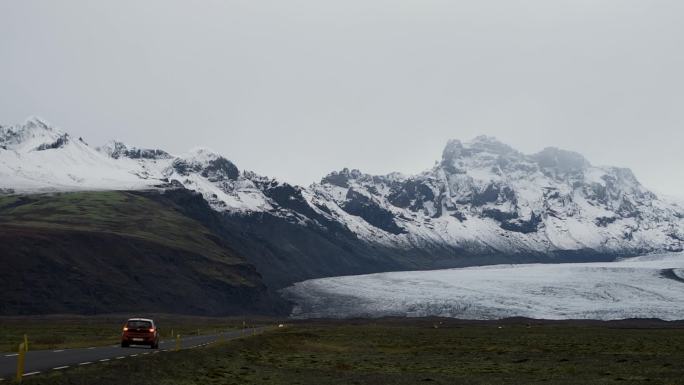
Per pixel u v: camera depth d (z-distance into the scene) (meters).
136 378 34.72
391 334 120.31
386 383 41.94
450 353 73.56
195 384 36.53
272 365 53.66
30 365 36.00
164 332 108.81
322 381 42.47
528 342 92.69
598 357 64.06
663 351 70.56
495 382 42.81
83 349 53.91
